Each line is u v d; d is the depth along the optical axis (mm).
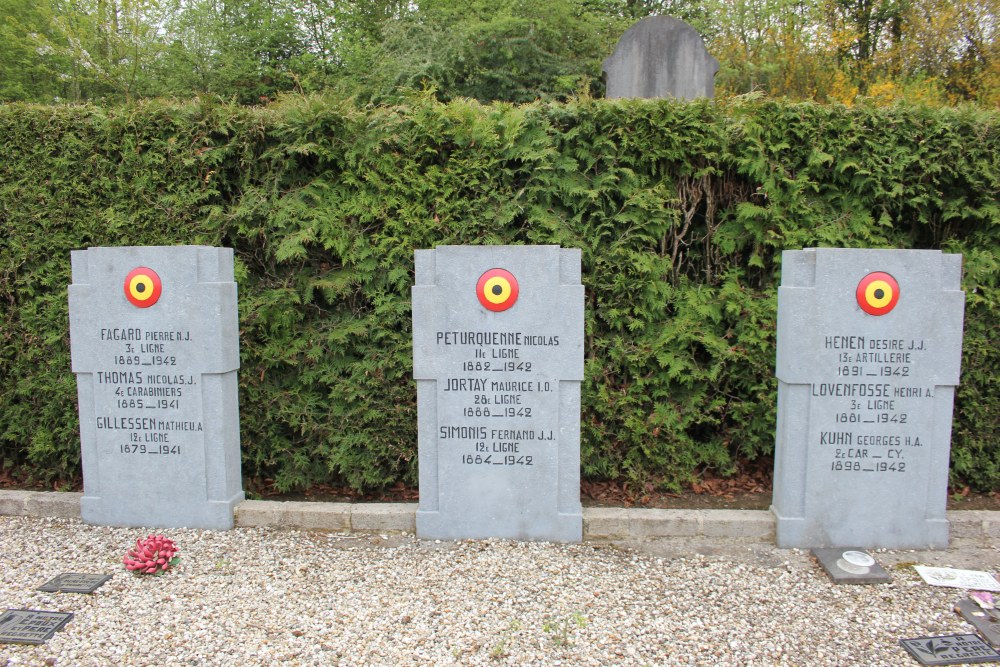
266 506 4414
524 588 3535
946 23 13234
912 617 3260
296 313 4891
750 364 4809
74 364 4320
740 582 3617
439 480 4137
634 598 3436
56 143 4938
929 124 4703
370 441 4797
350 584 3582
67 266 4980
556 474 4098
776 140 4754
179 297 4207
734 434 4969
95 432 4383
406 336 4801
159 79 14070
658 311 4852
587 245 4754
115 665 2869
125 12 13992
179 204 4828
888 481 3951
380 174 4812
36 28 13867
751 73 13148
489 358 4031
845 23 15250
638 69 7488
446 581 3613
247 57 14312
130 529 4363
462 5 12453
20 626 3162
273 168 4898
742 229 4965
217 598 3434
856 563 3725
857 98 4840
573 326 3969
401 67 11203
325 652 2941
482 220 4695
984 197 4664
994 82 12227
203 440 4301
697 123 4707
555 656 2916
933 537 3982
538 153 4648
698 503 4703
